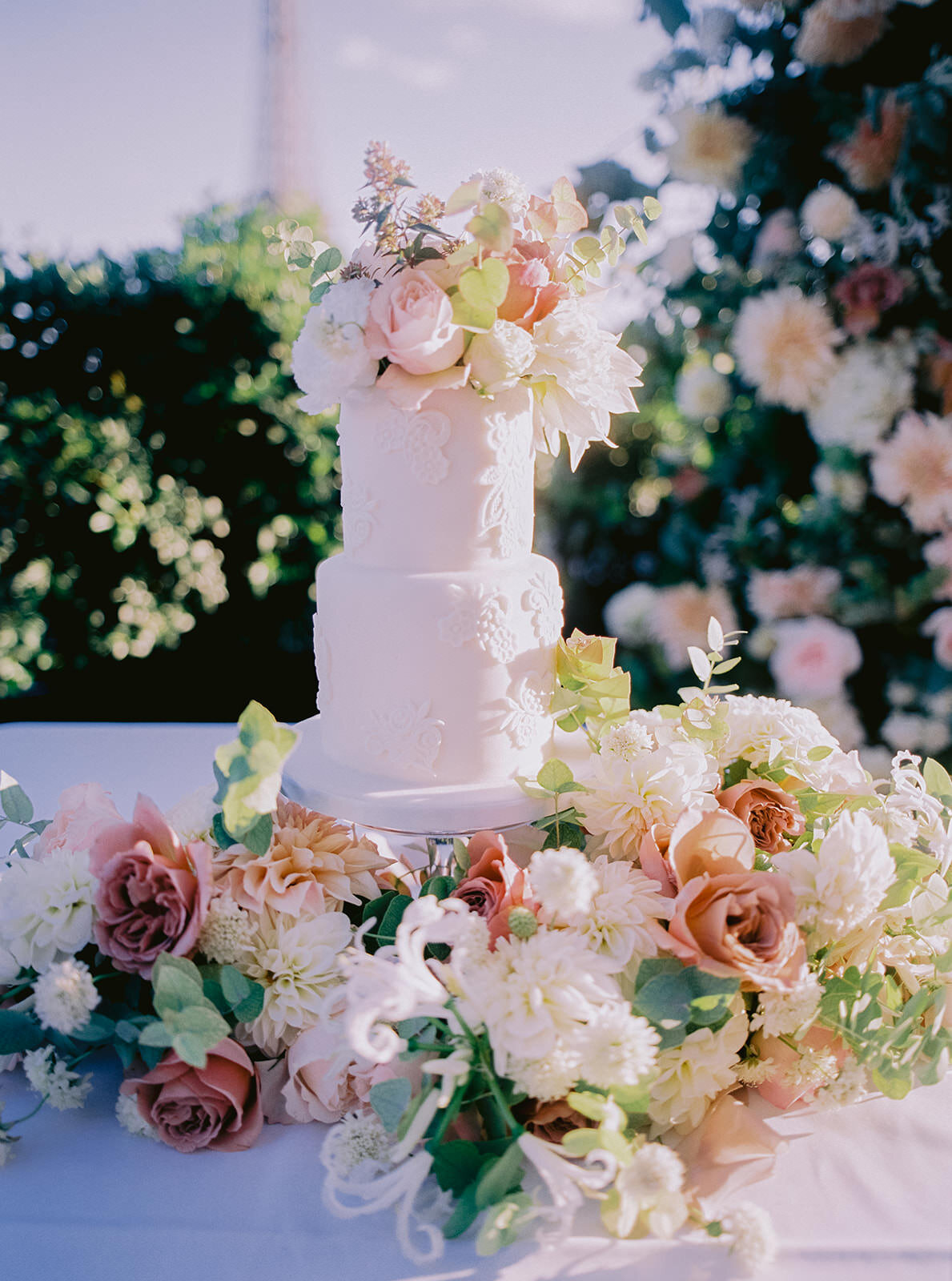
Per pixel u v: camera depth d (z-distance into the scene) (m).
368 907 1.34
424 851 1.63
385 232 1.30
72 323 4.03
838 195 2.58
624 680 1.46
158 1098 1.15
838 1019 1.20
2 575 4.05
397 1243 1.01
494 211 1.21
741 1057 1.25
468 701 1.39
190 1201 1.07
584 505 3.31
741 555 2.95
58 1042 1.20
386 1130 1.06
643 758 1.36
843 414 2.68
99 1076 1.31
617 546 3.35
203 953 1.24
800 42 2.47
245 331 4.14
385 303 1.27
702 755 1.42
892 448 2.67
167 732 2.68
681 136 2.65
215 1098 1.14
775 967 1.08
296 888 1.29
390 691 1.41
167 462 4.18
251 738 1.16
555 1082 0.99
